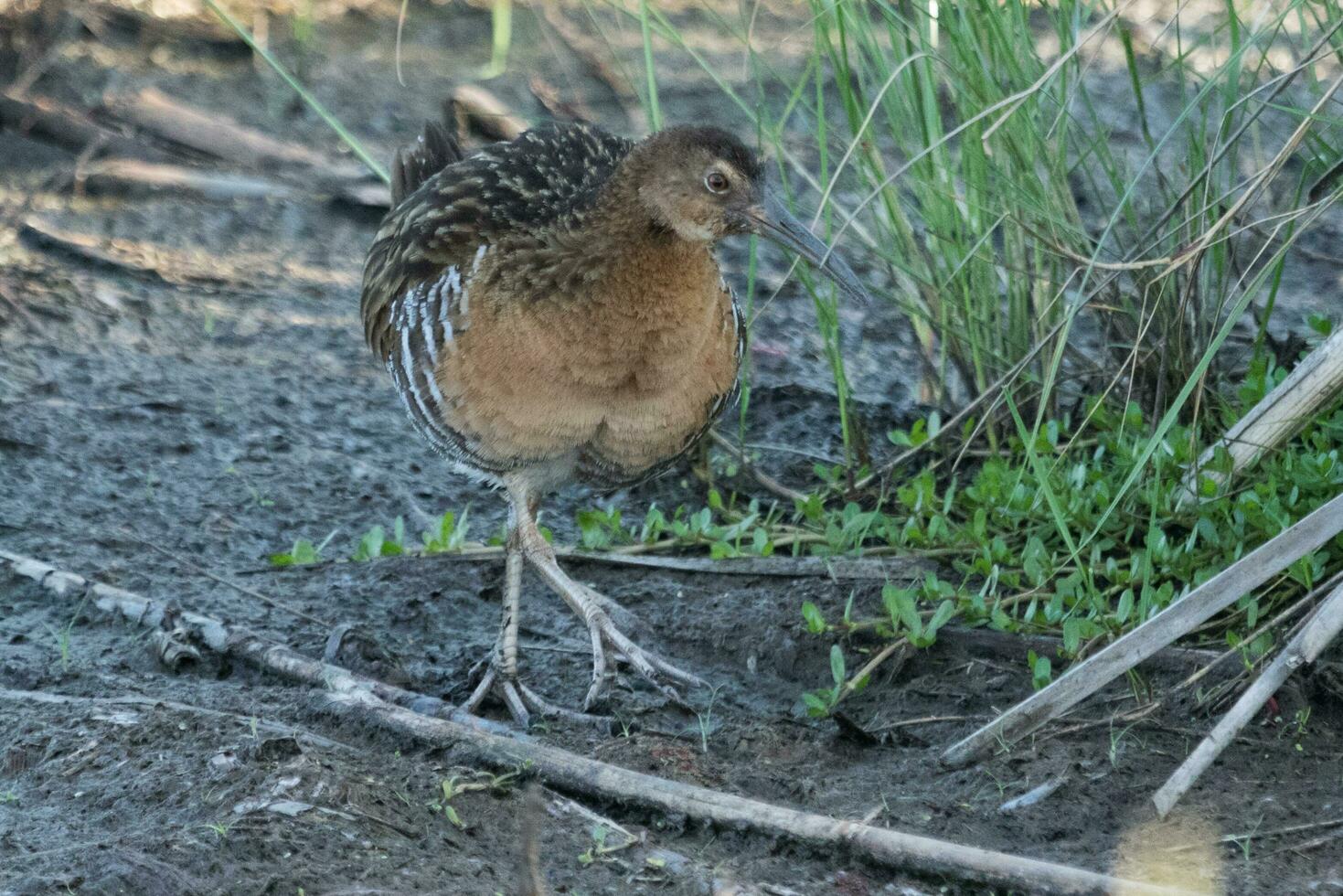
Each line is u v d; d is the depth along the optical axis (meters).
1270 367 9.89
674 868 6.34
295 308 13.32
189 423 11.35
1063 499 9.03
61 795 6.62
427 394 8.60
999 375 10.40
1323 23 9.94
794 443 11.34
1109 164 11.08
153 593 9.15
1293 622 8.19
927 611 8.74
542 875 6.27
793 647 8.73
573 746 7.56
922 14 9.91
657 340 8.20
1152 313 8.85
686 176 8.04
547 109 16.25
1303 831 6.80
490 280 8.18
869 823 6.86
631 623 8.95
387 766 6.92
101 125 15.66
